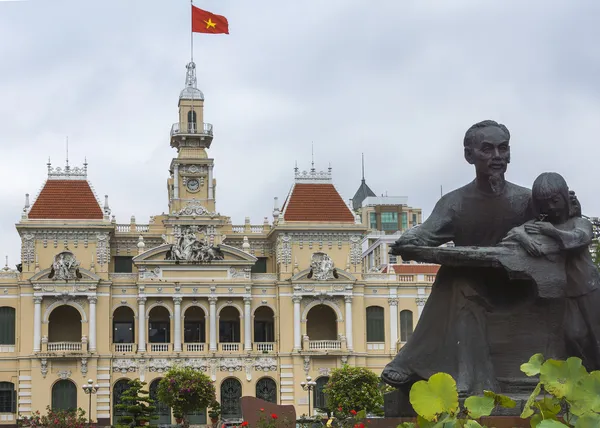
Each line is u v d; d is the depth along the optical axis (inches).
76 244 3973.9
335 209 4178.2
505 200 528.4
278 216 4138.8
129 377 3917.3
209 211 4293.8
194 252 4028.1
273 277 4099.4
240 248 4350.4
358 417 532.7
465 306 510.6
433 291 528.7
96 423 3558.1
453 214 536.1
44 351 3853.3
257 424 1110.4
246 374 3996.1
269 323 4192.9
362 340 4104.3
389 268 4397.1
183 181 4306.1
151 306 3986.2
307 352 4013.3
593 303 491.2
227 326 4192.9
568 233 485.4
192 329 4163.4
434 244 535.8
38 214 3964.1
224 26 4466.0
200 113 4382.4
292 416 1200.2
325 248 4146.2
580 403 323.9
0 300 3890.3
